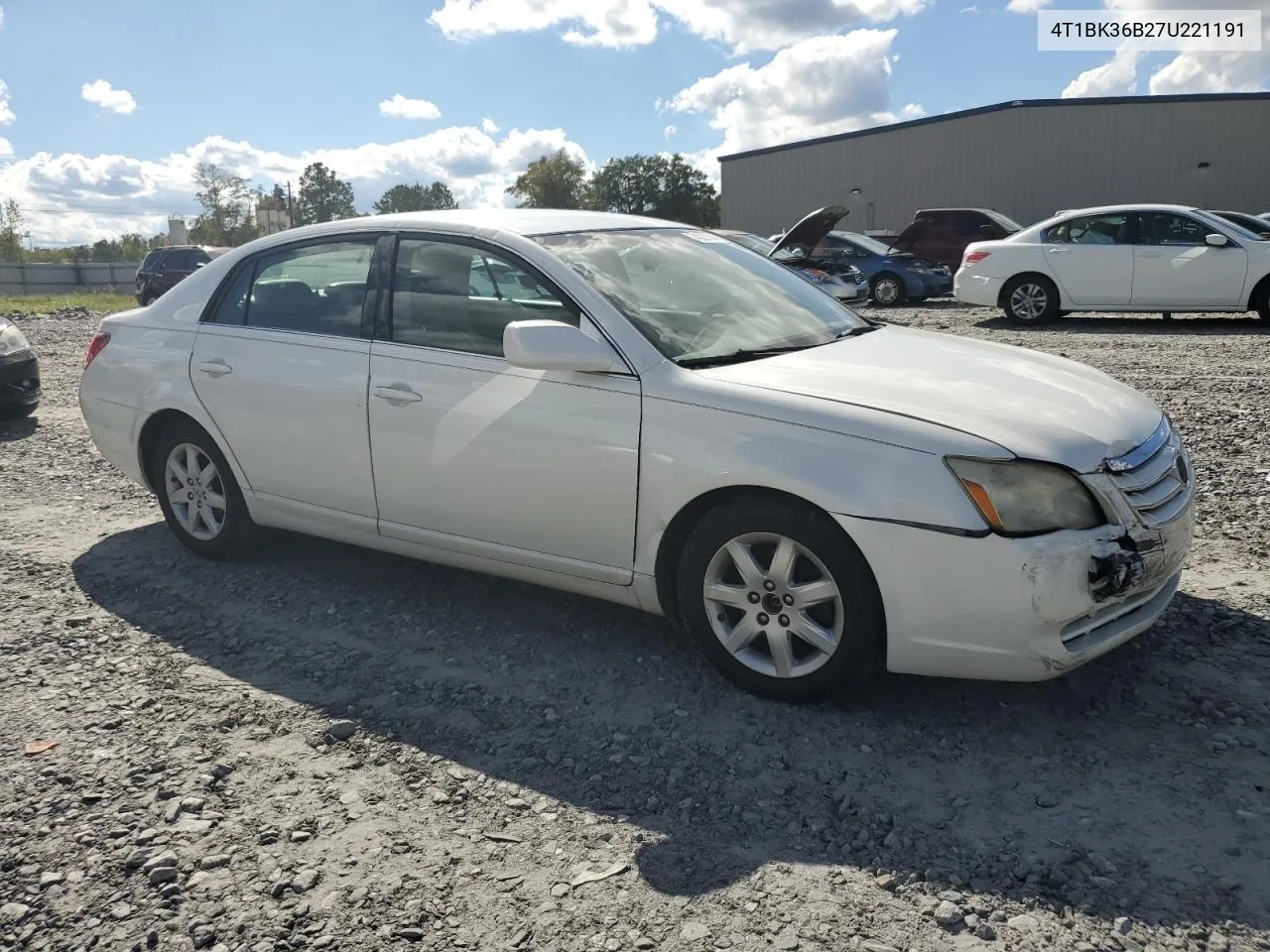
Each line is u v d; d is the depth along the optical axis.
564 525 3.69
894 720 3.31
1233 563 4.54
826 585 3.21
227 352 4.62
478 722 3.38
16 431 8.22
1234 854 2.59
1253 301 12.52
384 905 2.49
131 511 5.88
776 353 3.75
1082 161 37.84
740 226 44.41
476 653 3.91
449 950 2.34
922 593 3.05
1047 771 3.00
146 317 5.05
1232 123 36.03
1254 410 7.52
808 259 18.86
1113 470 3.11
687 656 3.82
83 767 3.14
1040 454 3.03
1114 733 3.19
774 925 2.39
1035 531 2.99
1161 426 3.52
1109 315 14.85
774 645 3.37
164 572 4.84
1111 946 2.29
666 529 3.47
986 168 39.06
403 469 4.05
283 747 3.25
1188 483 3.48
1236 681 3.47
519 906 2.48
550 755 3.17
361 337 4.21
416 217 4.28
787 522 3.22
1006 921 2.38
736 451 3.27
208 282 4.86
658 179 97.56
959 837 2.71
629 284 3.85
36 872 2.64
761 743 3.20
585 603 4.36
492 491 3.83
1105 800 2.84
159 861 2.66
